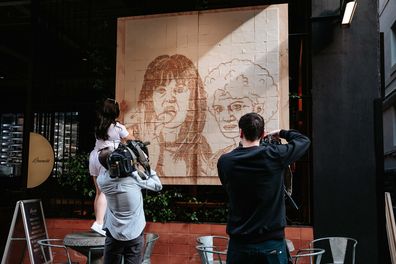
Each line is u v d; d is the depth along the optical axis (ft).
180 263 15.17
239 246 7.61
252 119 8.14
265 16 15.47
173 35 16.17
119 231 9.80
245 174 7.64
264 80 15.23
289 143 8.04
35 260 14.89
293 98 15.71
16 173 30.73
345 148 14.48
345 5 13.05
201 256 10.95
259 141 8.30
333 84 14.76
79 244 11.24
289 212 15.85
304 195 15.66
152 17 16.42
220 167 8.11
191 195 16.35
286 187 9.30
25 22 24.79
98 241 11.30
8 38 27.17
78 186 17.07
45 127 17.42
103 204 12.85
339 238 12.64
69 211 17.28
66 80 19.02
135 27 16.55
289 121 15.78
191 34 16.01
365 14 14.87
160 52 16.24
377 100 14.51
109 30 19.84
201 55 15.85
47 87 17.84
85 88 18.99
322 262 14.05
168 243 15.37
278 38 15.30
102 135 13.19
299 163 15.62
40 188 17.25
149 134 15.98
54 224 16.42
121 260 9.92
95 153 13.28
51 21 18.31
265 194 7.57
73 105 17.63
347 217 14.23
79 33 20.25
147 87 16.22
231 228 7.77
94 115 18.21
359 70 14.70
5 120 32.35
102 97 18.25
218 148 15.35
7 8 23.25
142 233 10.21
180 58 16.03
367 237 14.07
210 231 15.11
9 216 20.68
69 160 17.16
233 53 15.57
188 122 15.70
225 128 15.37
